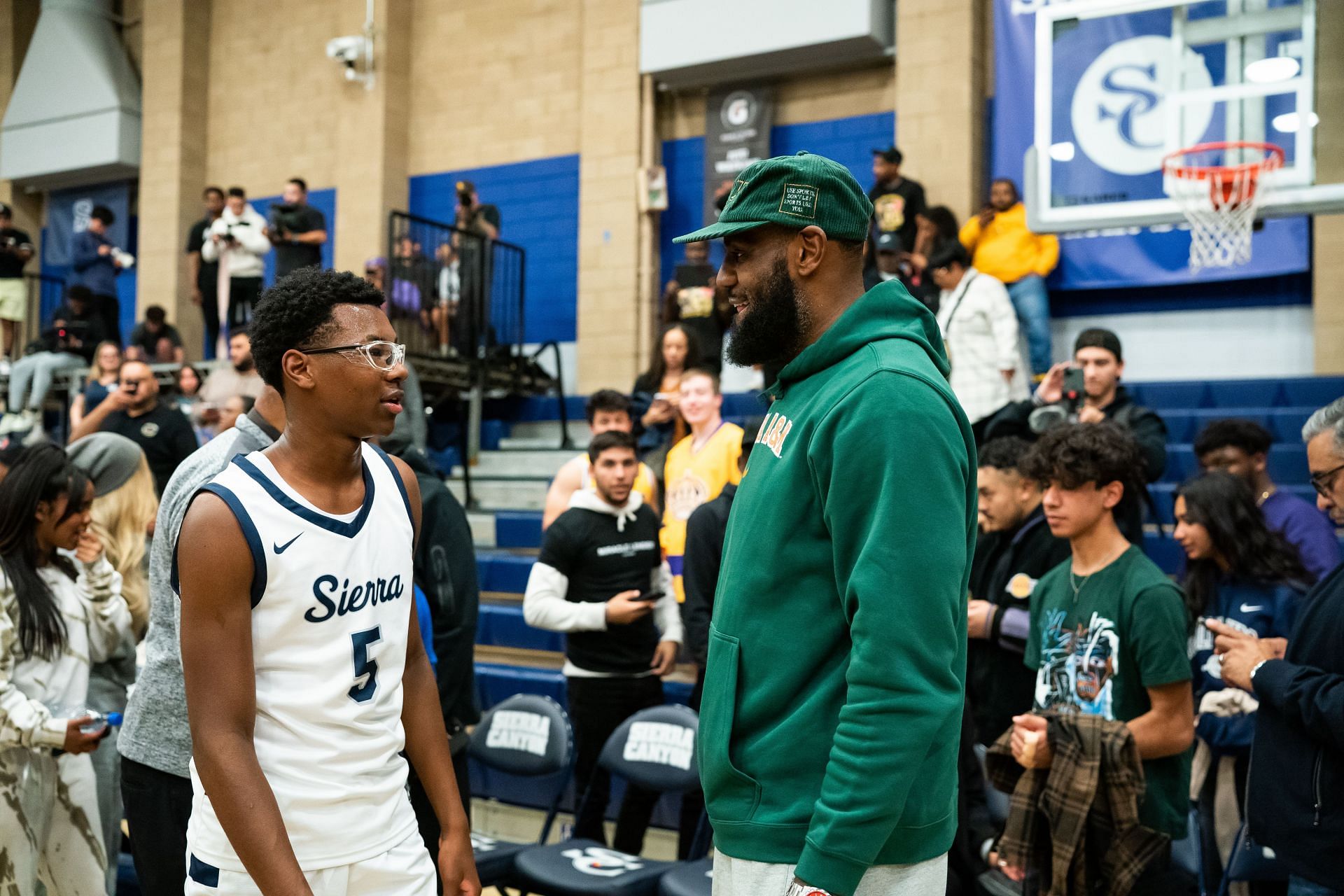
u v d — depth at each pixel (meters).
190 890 1.59
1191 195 4.68
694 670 4.51
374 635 1.63
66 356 8.57
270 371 1.59
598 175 8.52
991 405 5.65
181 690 2.01
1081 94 4.93
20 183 11.27
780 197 1.58
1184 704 2.36
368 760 1.63
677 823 3.87
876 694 1.35
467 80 9.34
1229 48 4.66
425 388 7.54
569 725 3.45
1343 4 4.47
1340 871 1.93
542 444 7.45
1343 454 2.07
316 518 1.57
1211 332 6.82
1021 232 6.67
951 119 7.24
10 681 2.60
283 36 10.16
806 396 1.57
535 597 3.62
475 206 7.98
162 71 10.48
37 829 2.63
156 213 10.44
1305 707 1.93
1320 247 6.44
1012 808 2.41
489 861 3.01
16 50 11.56
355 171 9.49
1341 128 4.44
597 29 8.55
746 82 8.20
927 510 1.39
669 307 6.66
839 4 7.49
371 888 1.62
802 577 1.50
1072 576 2.59
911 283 6.36
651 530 3.77
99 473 3.23
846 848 1.34
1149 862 2.35
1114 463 2.47
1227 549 2.89
